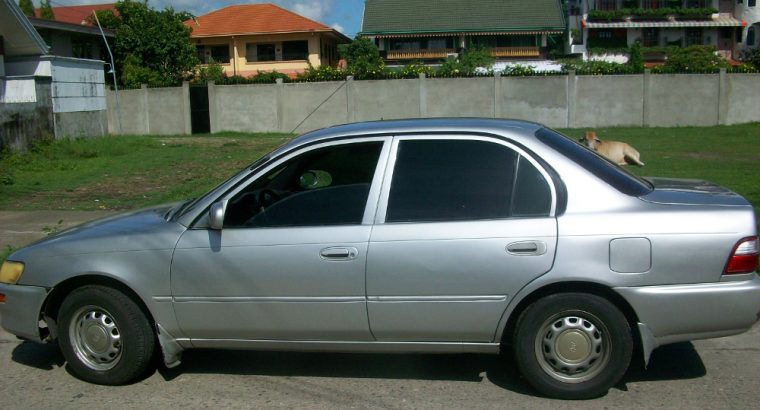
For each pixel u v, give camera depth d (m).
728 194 4.51
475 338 4.35
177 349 4.73
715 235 4.11
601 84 28.70
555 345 4.30
